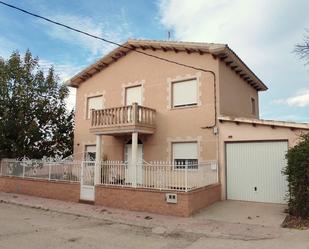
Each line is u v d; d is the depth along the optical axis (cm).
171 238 842
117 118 1526
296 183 1004
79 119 1956
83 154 1894
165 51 1619
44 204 1337
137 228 956
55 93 2062
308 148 985
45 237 823
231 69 1599
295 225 933
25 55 1980
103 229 938
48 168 1548
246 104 1775
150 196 1164
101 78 1883
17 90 1902
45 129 2022
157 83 1631
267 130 1315
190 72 1527
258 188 1332
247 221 1007
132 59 1750
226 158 1410
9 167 1780
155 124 1598
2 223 988
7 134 1845
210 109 1446
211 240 819
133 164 1247
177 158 1529
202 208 1194
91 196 1346
